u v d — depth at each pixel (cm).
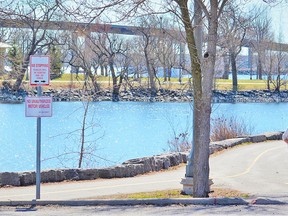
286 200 1279
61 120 4584
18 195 1463
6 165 2655
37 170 1307
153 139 3688
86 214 1137
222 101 8194
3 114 5278
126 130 4166
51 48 3884
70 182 1750
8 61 2886
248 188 1598
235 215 1086
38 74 1274
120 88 7338
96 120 4647
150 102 7288
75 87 7312
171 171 2059
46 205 1271
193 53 1376
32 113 1284
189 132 3944
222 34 2914
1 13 1638
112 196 1447
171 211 1155
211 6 1332
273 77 11375
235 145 2825
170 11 1794
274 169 2045
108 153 3000
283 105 7906
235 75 9025
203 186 1378
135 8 1354
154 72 7644
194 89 1406
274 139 3212
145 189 1612
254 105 7756
